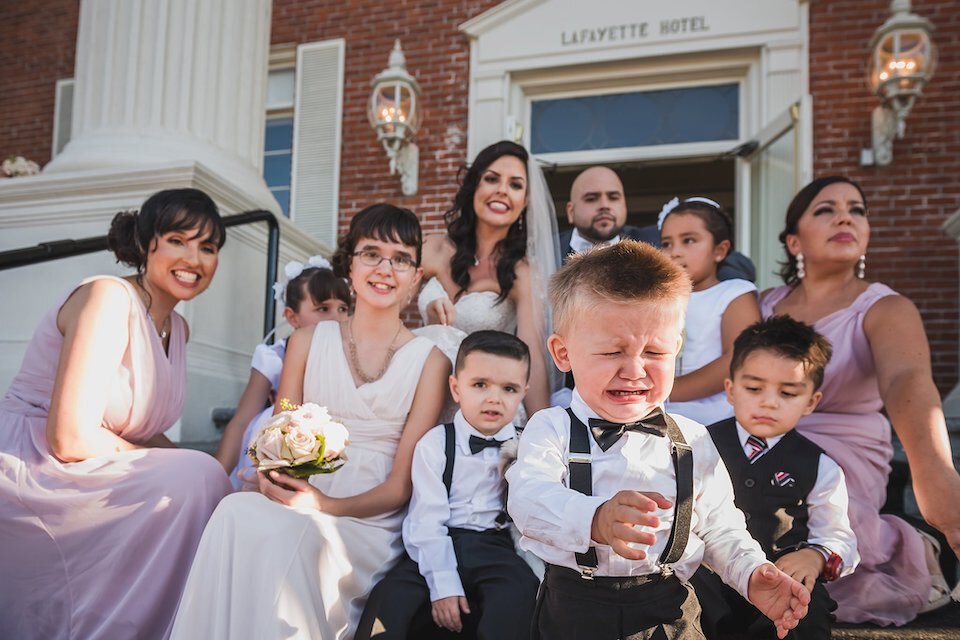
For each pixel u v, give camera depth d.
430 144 7.00
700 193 8.85
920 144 5.95
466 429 2.10
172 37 4.27
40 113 7.99
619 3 6.64
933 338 5.73
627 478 1.36
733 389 1.97
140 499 1.92
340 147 7.29
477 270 3.03
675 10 6.51
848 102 6.11
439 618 1.78
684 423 1.49
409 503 2.11
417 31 7.19
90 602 1.89
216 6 4.45
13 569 1.94
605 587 1.35
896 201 5.93
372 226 2.19
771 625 1.73
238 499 1.74
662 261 1.33
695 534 1.44
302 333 2.28
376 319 2.23
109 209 3.68
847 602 1.96
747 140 6.50
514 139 6.24
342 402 2.16
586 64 6.73
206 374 3.69
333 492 2.08
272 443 1.79
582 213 3.89
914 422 1.92
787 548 1.80
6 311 3.66
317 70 7.45
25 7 8.20
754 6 6.34
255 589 1.65
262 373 2.73
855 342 2.32
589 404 1.39
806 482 1.83
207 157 4.21
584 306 1.33
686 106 6.79
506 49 6.87
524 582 1.80
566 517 1.25
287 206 7.59
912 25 5.54
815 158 6.12
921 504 1.80
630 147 6.84
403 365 2.17
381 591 1.85
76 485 1.93
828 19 6.23
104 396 1.97
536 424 1.48
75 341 1.95
